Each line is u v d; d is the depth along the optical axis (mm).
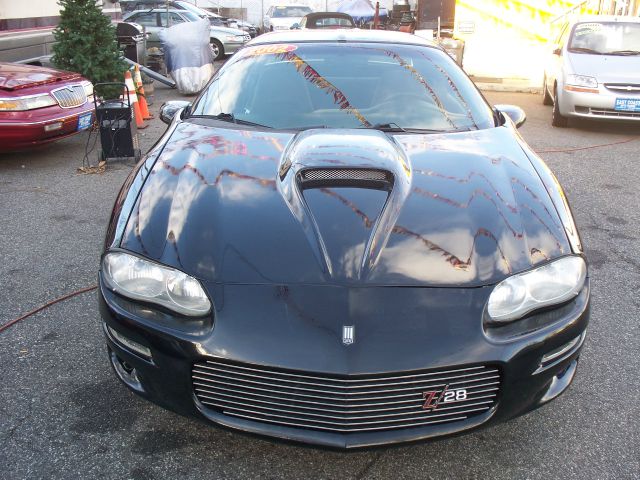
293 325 1989
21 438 2391
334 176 2479
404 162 2689
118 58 8914
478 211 2355
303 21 13406
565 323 2174
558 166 6520
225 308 2047
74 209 5086
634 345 3104
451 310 2031
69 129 6578
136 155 6562
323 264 2107
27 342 3061
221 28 16672
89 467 2252
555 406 2637
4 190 5598
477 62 11641
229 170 2609
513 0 11172
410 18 19438
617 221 4895
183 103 3793
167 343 2086
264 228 2246
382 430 2031
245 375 2016
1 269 3898
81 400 2627
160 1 17578
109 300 2248
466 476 2246
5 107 6031
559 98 8352
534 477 2242
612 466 2289
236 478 2219
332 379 1947
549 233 2328
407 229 2236
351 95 3367
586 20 9312
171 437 2416
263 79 3488
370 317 1990
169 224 2324
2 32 8555
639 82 7918
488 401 2102
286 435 2031
